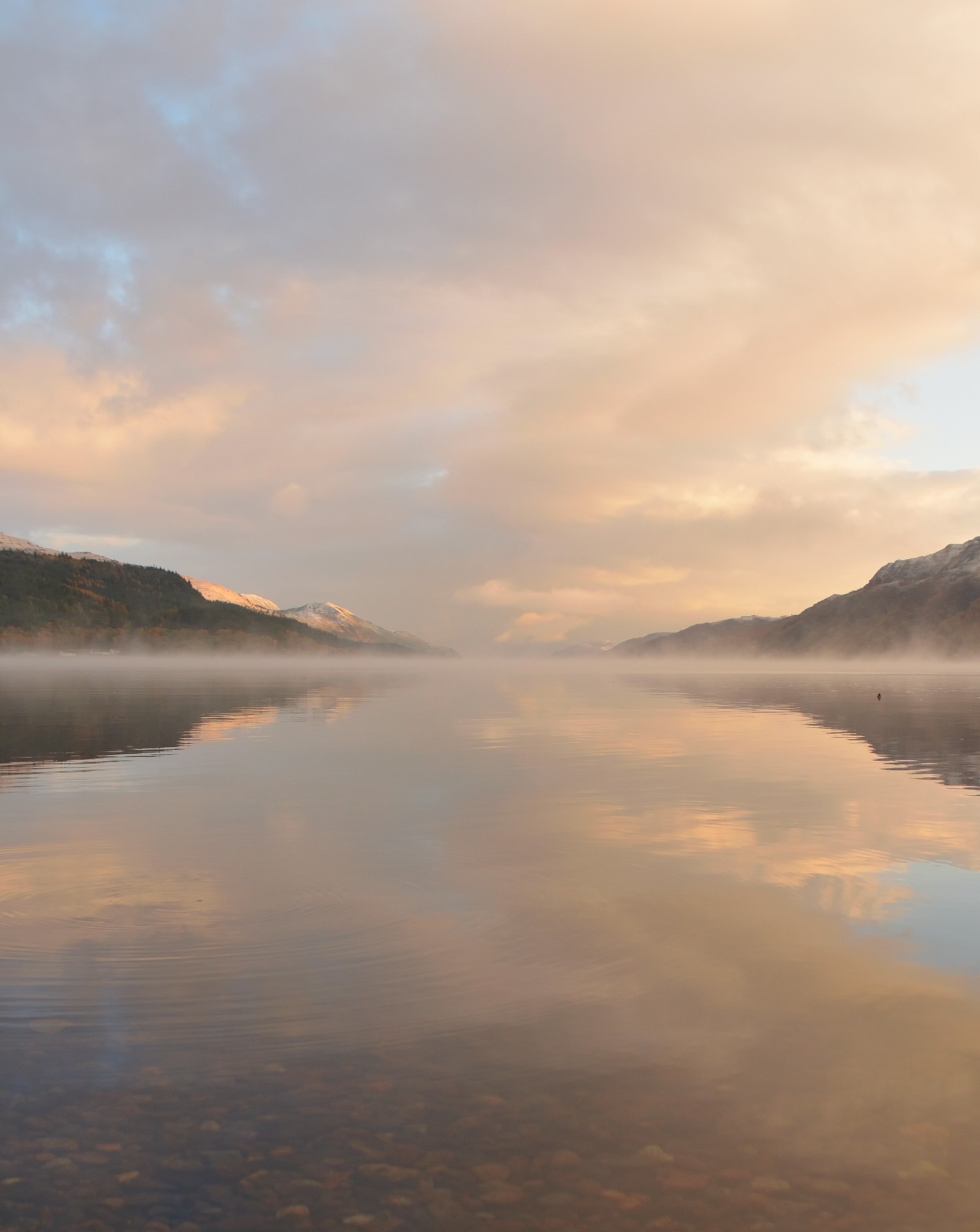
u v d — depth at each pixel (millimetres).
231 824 15391
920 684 94750
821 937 9383
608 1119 5750
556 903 10570
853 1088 6176
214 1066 6434
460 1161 5281
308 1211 4828
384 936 9305
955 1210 4848
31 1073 6309
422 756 25672
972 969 8453
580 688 83938
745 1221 4754
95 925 9625
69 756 25312
